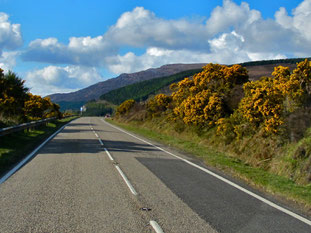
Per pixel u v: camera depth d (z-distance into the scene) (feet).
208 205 19.34
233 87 62.28
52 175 26.55
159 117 98.84
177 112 73.05
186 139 63.26
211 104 57.57
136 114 132.67
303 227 16.06
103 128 102.94
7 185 22.81
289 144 34.83
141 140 62.64
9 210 17.12
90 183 23.95
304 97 38.65
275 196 22.41
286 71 47.78
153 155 41.11
